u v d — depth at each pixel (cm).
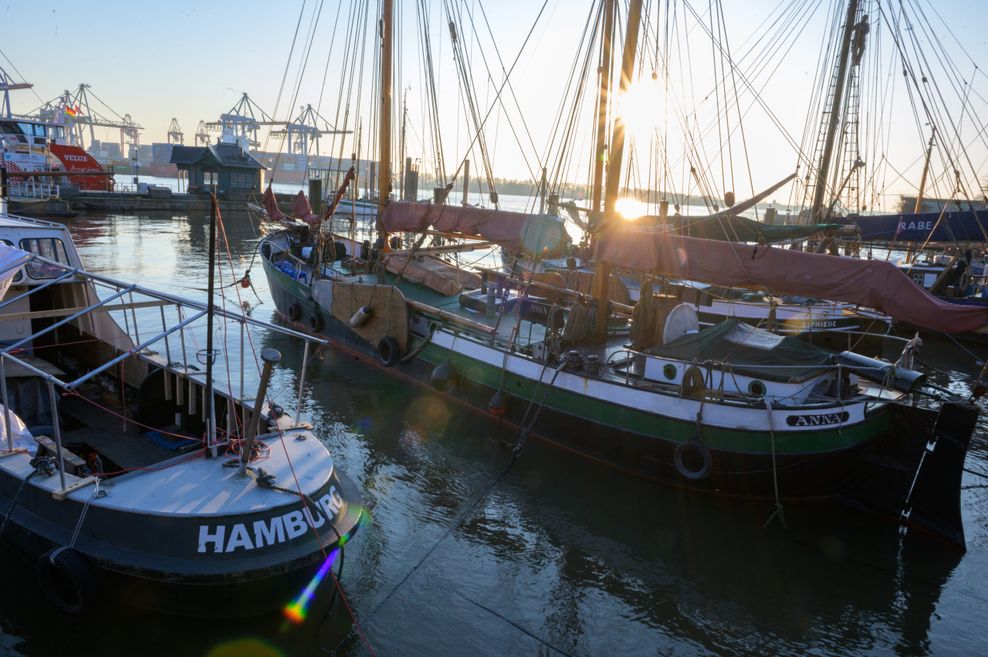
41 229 1222
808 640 788
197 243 4397
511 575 884
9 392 1059
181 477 729
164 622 703
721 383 1102
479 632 768
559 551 948
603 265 1491
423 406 1493
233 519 665
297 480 739
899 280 1014
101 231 4859
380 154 2231
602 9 1470
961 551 1001
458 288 1903
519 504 1077
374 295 1678
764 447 1063
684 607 838
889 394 1148
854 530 1054
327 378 1661
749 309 2131
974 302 2502
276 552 677
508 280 1762
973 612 855
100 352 1197
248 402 932
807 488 1094
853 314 2061
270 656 700
